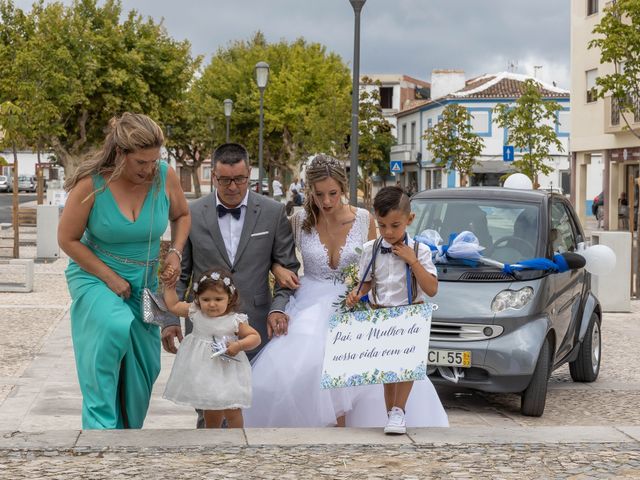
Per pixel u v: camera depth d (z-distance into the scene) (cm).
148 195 561
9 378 942
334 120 5844
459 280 863
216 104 7131
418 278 556
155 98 5084
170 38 5141
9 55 4531
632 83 2498
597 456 521
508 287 849
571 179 4728
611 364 1130
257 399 614
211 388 565
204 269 616
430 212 962
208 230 612
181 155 8206
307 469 485
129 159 539
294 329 618
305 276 642
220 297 564
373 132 5325
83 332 559
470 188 991
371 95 5269
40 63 4397
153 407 835
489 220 938
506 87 7131
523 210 941
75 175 554
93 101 4944
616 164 4328
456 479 471
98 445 521
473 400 906
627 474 485
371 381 552
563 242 973
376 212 554
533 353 812
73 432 546
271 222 620
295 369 609
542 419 823
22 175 9556
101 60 4881
